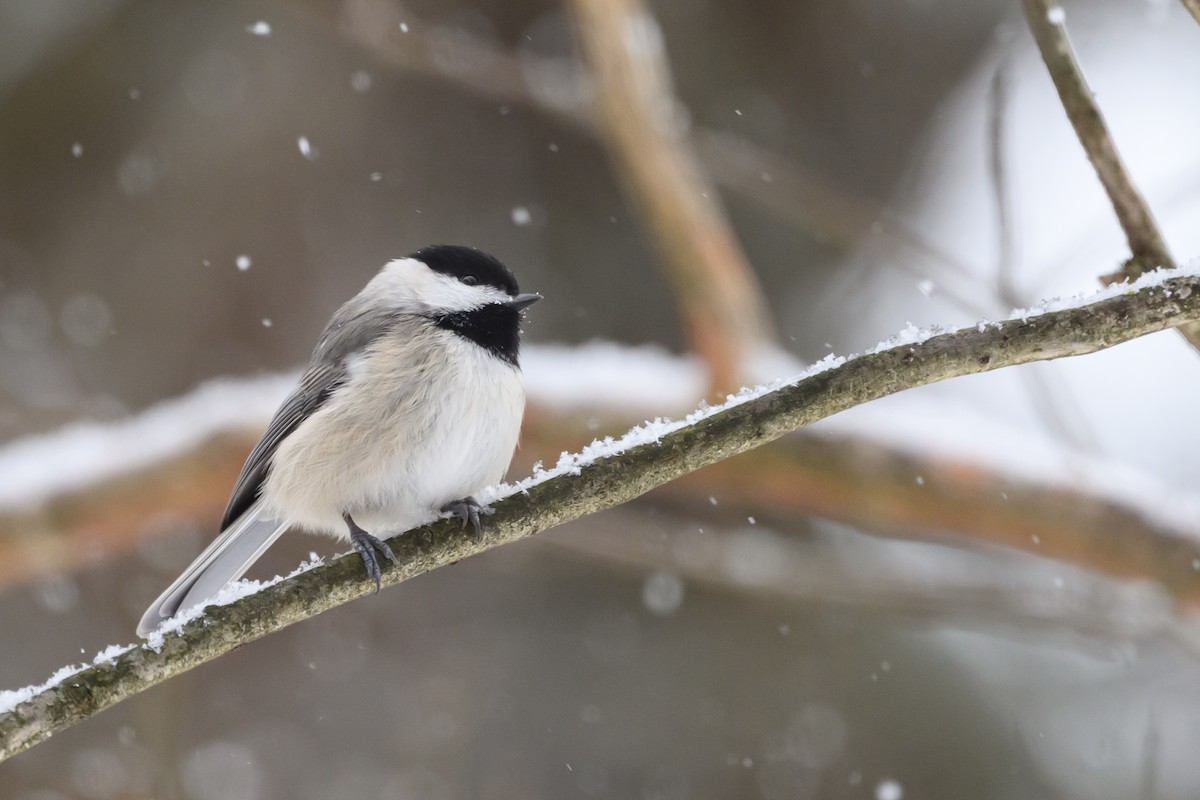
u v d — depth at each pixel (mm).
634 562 9711
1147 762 8703
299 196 12727
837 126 13359
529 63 11000
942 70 13352
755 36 13383
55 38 12828
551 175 12859
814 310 12891
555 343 12422
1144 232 4910
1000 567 10750
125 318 12508
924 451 8797
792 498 9273
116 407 11906
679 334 12469
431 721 11117
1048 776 11070
